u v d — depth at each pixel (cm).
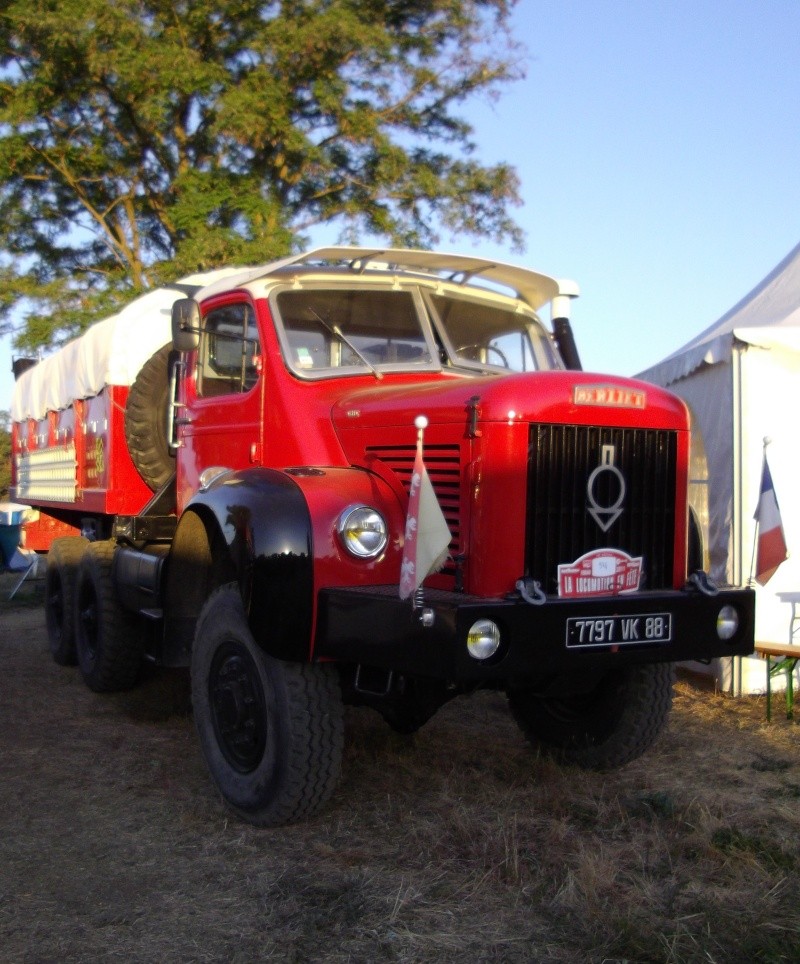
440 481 402
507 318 545
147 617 520
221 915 332
